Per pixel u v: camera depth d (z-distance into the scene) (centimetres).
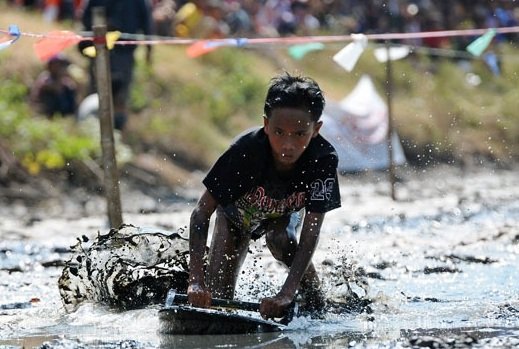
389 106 3425
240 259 1436
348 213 3253
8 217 3275
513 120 6500
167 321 1301
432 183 4909
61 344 1235
